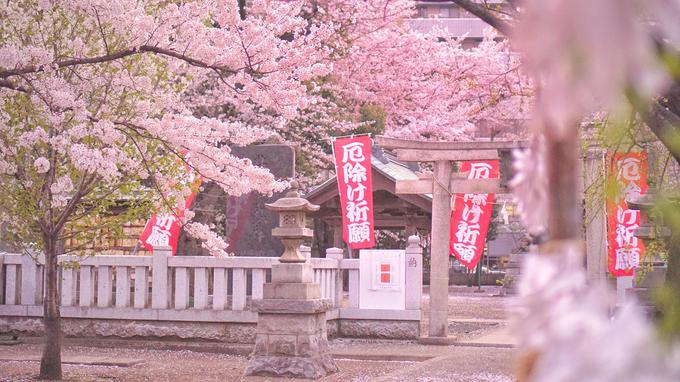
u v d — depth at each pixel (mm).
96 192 16422
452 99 37656
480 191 23062
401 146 23328
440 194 23109
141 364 19203
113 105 15789
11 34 14883
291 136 38156
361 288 24000
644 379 822
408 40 37125
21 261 23266
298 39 16688
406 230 40375
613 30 672
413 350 21312
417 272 23641
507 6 7418
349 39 35688
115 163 14398
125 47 14219
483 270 75375
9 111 14883
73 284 22922
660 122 4820
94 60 13062
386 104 39500
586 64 681
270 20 16203
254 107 34719
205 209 31000
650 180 7781
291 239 17312
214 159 15500
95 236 16828
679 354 825
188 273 22562
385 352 20781
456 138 39281
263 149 28047
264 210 28500
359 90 37875
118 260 22656
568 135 986
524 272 1015
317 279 22891
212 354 21406
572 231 1021
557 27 681
